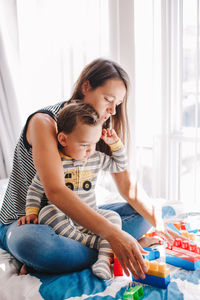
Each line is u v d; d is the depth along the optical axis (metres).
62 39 2.32
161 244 1.28
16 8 2.38
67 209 1.03
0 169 2.40
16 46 2.42
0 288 1.05
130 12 2.04
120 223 1.24
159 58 1.99
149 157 2.16
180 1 1.89
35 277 1.09
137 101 2.08
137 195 1.33
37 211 1.22
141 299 0.95
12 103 2.39
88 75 1.28
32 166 1.28
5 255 1.25
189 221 1.47
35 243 1.06
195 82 1.87
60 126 1.19
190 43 1.91
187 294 0.97
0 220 1.35
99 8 2.14
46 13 2.35
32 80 2.47
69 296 0.96
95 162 1.29
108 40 2.16
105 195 1.81
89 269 1.12
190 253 1.13
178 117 2.00
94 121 1.16
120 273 1.10
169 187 2.06
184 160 2.02
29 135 1.23
